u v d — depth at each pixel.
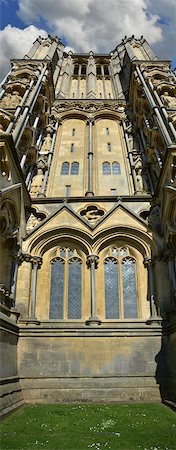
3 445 7.55
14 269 14.88
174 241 15.16
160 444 7.62
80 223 17.25
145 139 24.20
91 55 40.44
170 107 20.31
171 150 15.16
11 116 17.59
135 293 15.96
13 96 21.58
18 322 14.28
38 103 23.95
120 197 18.80
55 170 22.88
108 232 17.02
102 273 16.25
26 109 20.00
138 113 25.42
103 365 13.50
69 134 26.38
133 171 22.38
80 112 28.12
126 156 24.30
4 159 13.82
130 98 29.23
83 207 18.56
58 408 11.58
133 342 13.91
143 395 12.91
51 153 23.70
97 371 13.39
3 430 8.77
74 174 22.62
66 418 10.04
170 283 14.91
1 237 13.54
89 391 12.96
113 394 12.92
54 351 13.70
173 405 11.35
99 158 23.97
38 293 15.70
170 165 15.19
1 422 9.59
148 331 14.09
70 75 37.12
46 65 27.73
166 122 18.67
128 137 25.77
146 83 24.75
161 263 15.76
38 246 16.66
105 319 15.05
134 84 27.70
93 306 14.95
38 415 10.49
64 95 32.31
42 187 20.86
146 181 21.73
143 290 15.77
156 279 15.72
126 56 36.03
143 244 16.75
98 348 13.79
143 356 13.62
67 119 28.00
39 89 23.44
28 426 9.14
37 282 15.96
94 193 21.31
